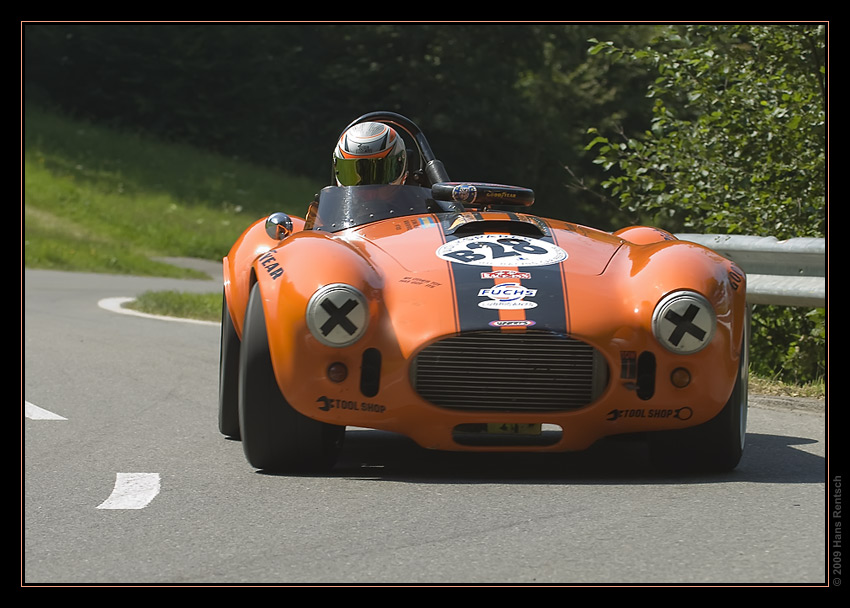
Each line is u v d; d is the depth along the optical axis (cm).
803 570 1048
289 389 1461
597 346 1430
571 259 1574
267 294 1497
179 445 1789
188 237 9875
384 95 15800
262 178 13938
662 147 3275
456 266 1537
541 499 1356
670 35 3259
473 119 14912
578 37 15525
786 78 3148
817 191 3036
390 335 1442
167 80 15562
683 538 1165
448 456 1702
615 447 1797
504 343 1431
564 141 15188
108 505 1359
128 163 12650
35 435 1878
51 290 5459
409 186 1988
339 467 1605
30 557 1130
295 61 15925
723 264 1538
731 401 1499
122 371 2697
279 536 1198
